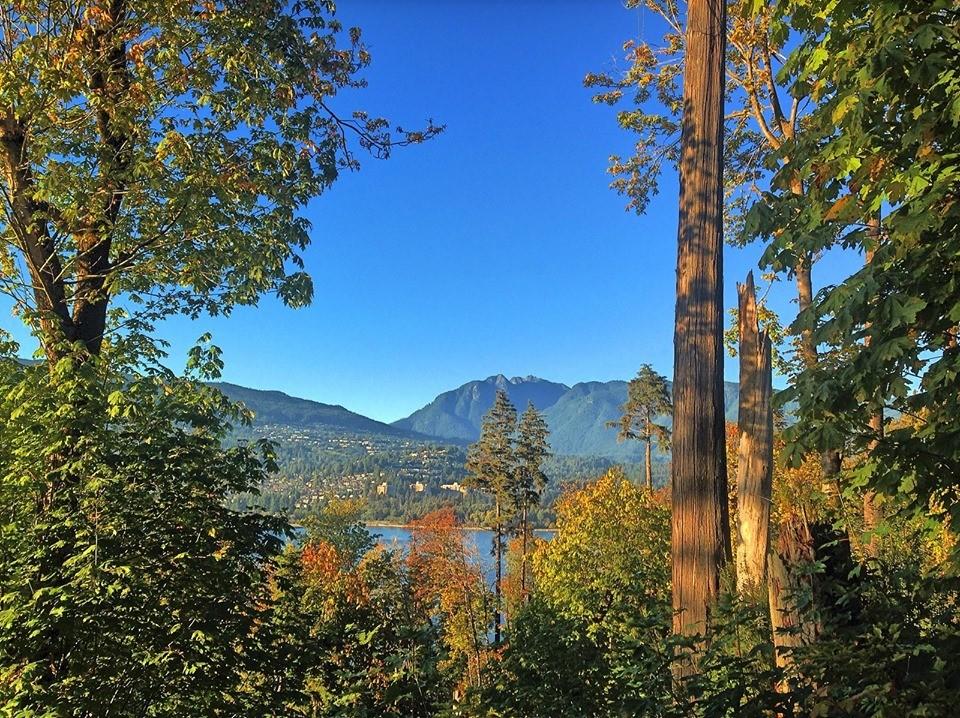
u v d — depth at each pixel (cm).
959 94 316
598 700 438
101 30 797
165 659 571
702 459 569
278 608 731
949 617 369
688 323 595
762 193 479
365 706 460
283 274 998
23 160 776
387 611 841
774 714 342
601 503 2102
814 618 375
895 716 296
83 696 526
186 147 744
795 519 451
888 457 378
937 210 363
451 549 4322
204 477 614
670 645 385
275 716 632
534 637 483
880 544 554
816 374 396
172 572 595
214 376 721
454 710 440
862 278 363
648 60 1567
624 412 5225
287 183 965
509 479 5481
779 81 447
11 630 514
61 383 570
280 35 932
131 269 899
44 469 579
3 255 846
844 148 373
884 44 342
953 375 336
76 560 516
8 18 777
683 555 559
